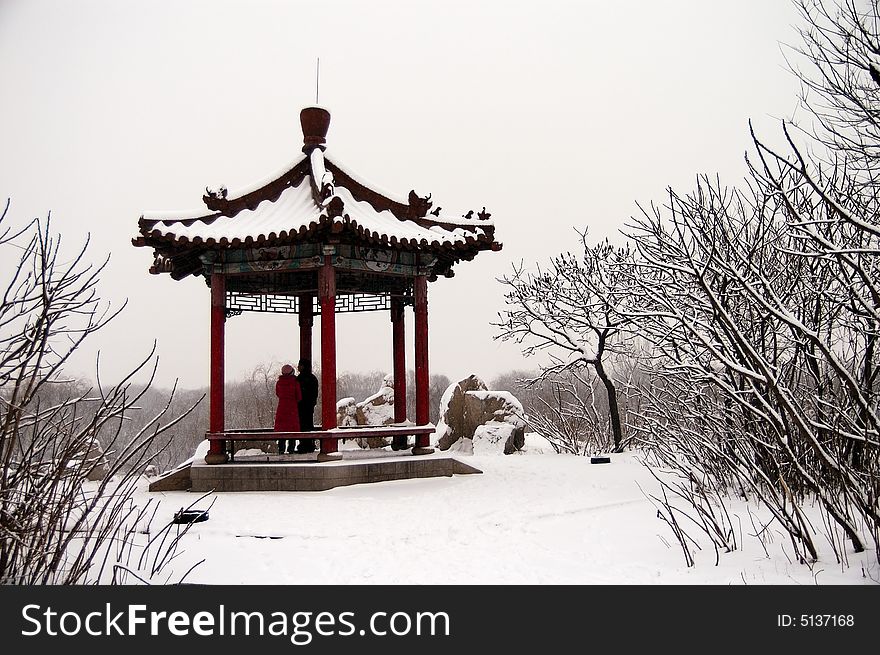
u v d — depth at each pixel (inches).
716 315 264.2
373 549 305.4
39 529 207.2
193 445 998.4
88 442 211.0
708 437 384.2
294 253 539.8
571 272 795.4
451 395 832.9
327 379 534.6
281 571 265.9
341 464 508.7
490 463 634.2
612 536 314.5
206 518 361.7
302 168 585.9
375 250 556.7
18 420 190.7
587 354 772.6
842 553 245.6
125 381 207.8
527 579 248.1
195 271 602.9
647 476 519.8
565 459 666.2
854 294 227.6
